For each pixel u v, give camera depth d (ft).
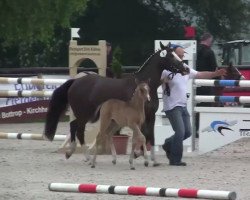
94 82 52.13
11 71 92.58
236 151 61.72
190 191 30.86
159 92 58.44
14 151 60.18
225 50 93.40
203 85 57.93
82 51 59.47
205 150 58.80
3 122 88.33
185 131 51.67
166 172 47.78
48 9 98.99
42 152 59.52
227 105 76.74
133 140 49.08
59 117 53.93
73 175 46.26
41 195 38.70
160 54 50.80
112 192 32.68
